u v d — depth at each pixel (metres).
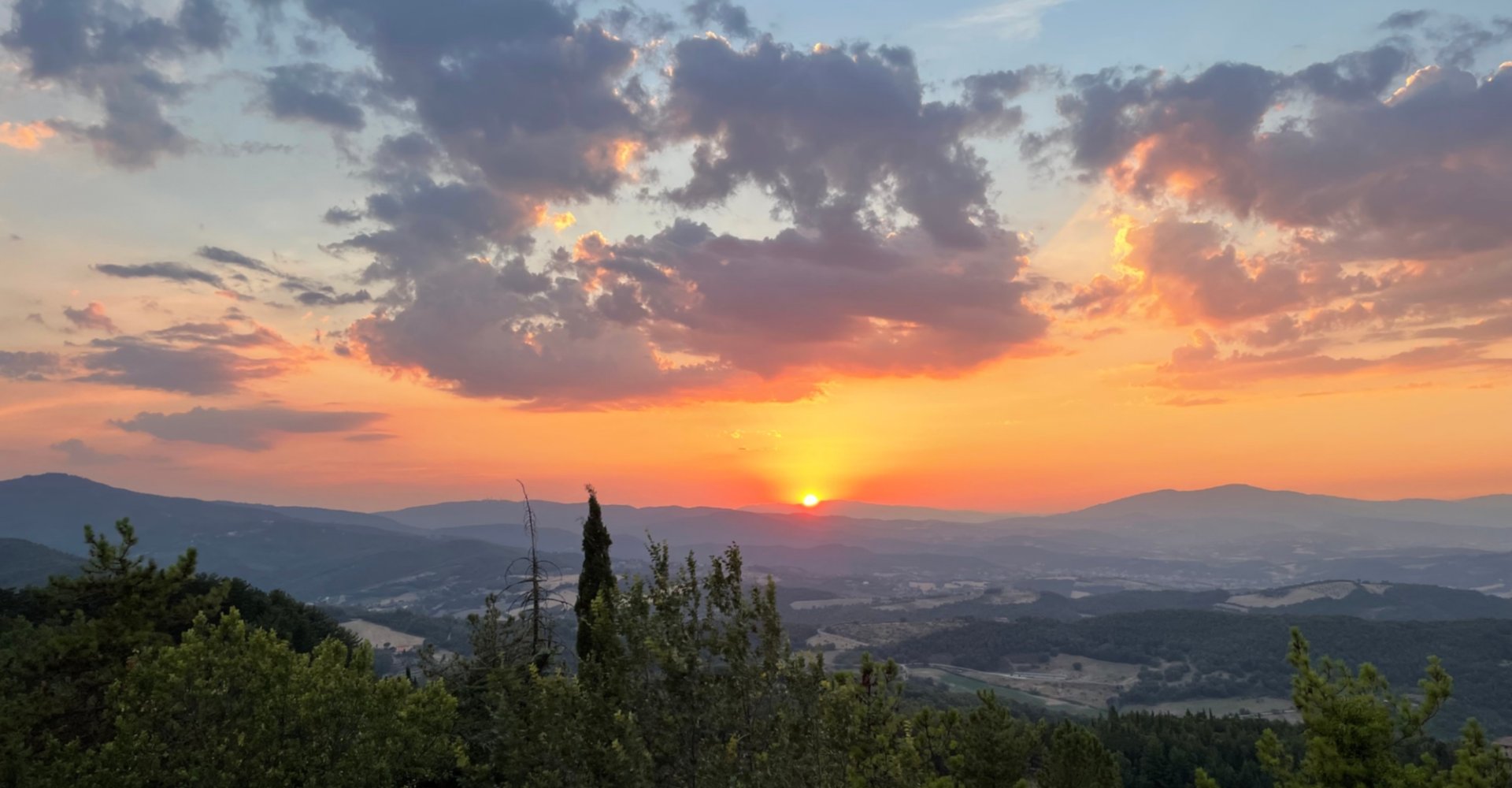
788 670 11.94
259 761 20.11
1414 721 12.58
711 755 11.34
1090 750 25.41
